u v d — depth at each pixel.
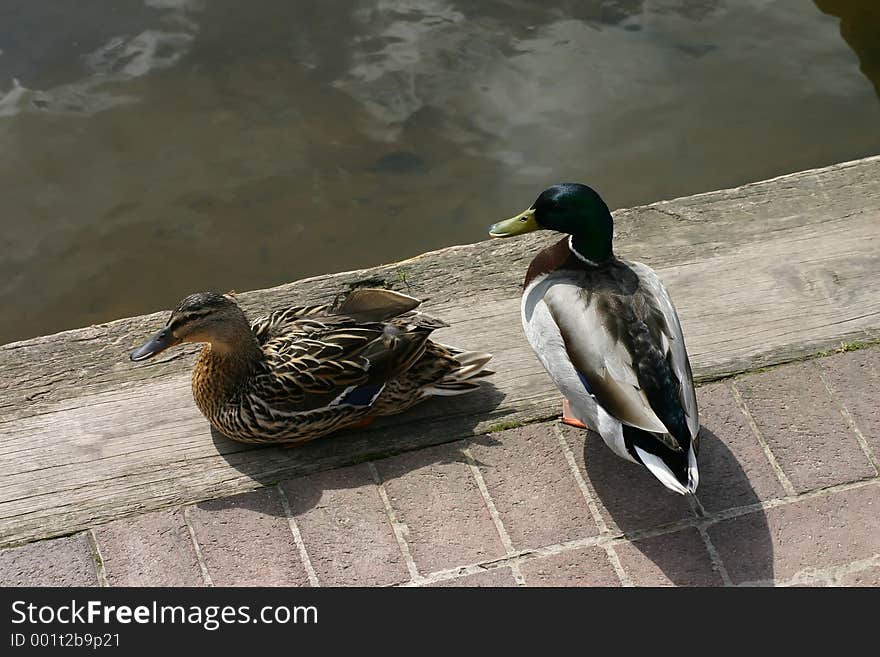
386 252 3.34
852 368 2.61
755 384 2.59
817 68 3.65
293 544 2.43
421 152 3.51
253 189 3.45
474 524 2.45
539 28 3.80
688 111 3.56
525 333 2.52
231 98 3.63
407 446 2.52
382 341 2.48
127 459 2.51
